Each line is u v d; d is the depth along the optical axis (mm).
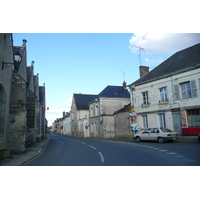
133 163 7359
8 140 11984
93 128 34344
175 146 12203
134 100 22422
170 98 18094
